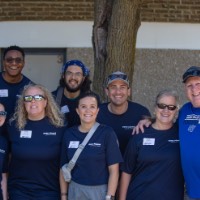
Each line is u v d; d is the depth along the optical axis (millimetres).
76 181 4523
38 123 4781
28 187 4707
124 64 5824
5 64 5844
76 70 5418
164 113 4547
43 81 9430
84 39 9203
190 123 4492
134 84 9242
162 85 9289
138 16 5969
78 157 4520
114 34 5781
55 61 9398
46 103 4820
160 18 9195
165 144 4547
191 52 9281
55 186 4777
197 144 4398
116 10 5758
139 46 9227
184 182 4586
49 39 9242
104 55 5902
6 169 4855
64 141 4656
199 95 4523
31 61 9398
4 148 4793
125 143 5023
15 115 4863
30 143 4715
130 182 4684
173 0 9180
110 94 5031
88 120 4559
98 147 4523
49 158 4707
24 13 9188
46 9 9180
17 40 9234
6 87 5879
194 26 9258
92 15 9164
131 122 5055
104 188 4527
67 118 5352
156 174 4504
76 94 5465
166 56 9273
